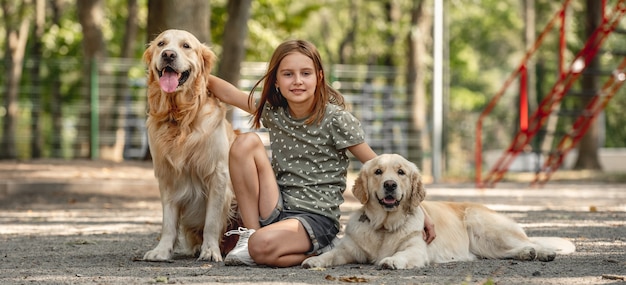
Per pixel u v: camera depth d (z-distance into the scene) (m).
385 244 5.42
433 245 5.59
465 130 40.72
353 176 17.78
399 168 5.38
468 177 21.80
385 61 30.59
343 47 32.38
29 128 26.08
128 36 23.12
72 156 23.91
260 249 5.30
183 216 6.15
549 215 9.93
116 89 21.03
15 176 14.03
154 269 5.36
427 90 33.25
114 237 7.65
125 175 14.29
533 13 32.06
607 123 35.59
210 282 4.72
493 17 38.69
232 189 6.08
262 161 5.62
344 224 8.68
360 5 30.80
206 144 5.92
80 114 21.97
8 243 7.14
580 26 29.88
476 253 5.85
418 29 24.70
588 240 6.98
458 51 37.59
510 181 19.28
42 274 5.16
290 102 5.68
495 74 44.47
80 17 21.12
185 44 5.96
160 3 15.52
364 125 22.48
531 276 4.88
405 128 23.47
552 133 16.75
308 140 5.68
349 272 5.08
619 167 30.73
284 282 4.69
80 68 24.39
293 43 5.65
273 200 5.60
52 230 8.33
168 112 5.95
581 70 15.40
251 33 24.83
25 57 29.20
